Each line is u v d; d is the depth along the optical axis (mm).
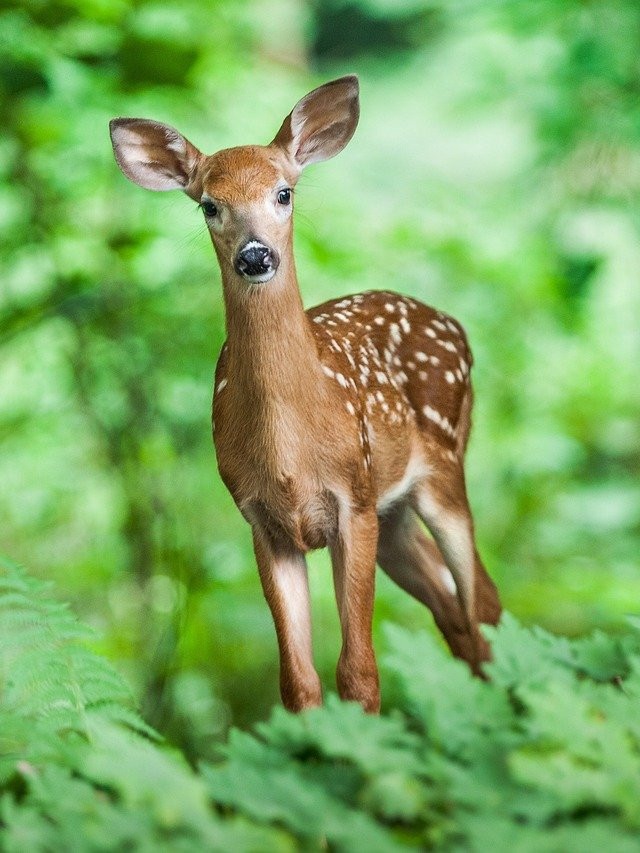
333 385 7047
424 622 13062
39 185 12094
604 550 15266
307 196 12766
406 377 8219
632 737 3408
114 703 4434
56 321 12289
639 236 15344
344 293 12711
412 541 8562
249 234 6633
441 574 8562
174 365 11992
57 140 11633
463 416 8742
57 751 3875
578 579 13375
